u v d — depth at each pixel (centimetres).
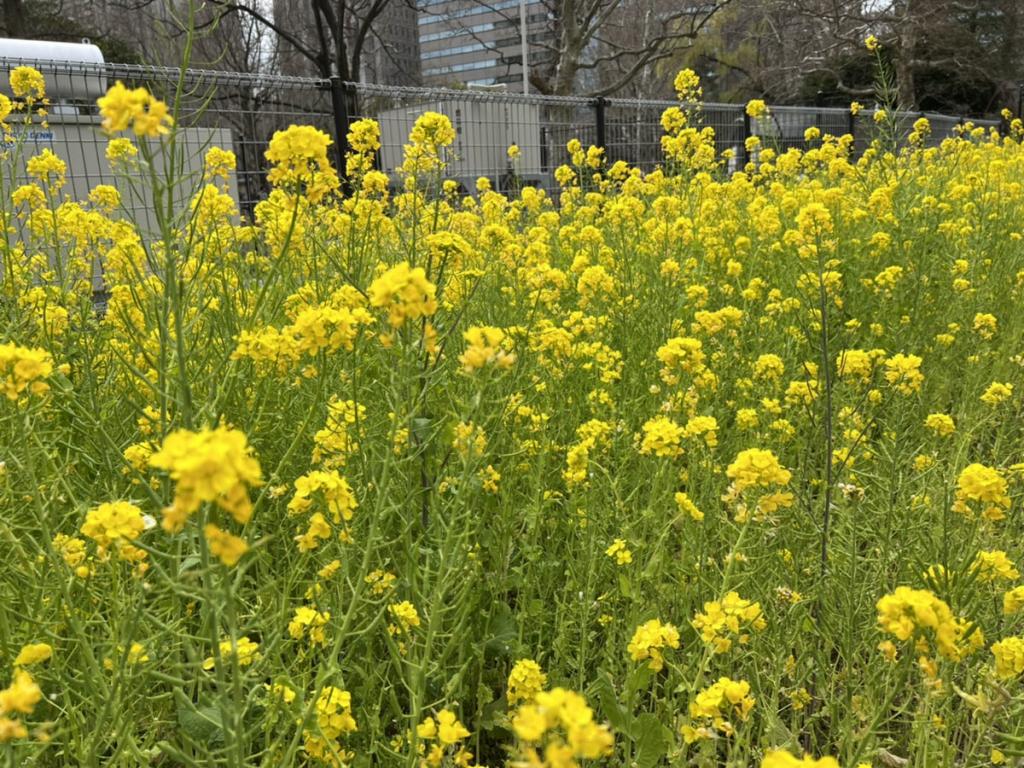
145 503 242
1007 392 336
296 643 227
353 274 328
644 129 1249
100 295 528
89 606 216
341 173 895
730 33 3356
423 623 221
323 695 170
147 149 165
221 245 338
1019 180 889
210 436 102
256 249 454
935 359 458
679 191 740
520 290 451
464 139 1013
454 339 327
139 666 175
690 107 786
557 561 281
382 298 155
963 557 229
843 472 313
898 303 510
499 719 224
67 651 209
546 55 3359
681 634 243
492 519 293
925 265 546
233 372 223
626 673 233
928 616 136
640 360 404
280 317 320
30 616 196
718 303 514
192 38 206
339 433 241
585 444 257
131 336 275
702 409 342
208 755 144
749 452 189
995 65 2778
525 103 1075
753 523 246
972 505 217
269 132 951
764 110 909
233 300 306
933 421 291
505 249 464
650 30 3161
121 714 180
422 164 331
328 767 171
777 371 352
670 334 411
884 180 730
